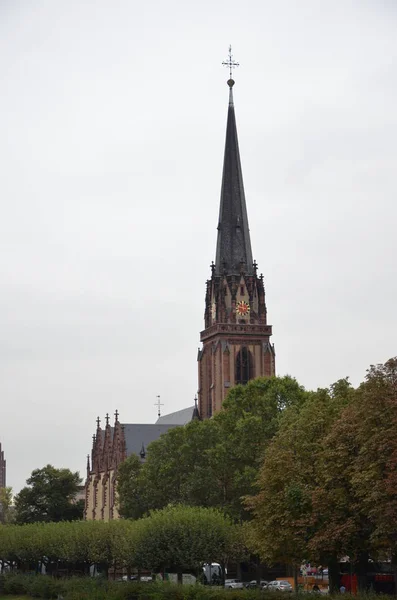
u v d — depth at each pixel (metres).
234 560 124.81
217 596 95.88
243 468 143.25
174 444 157.12
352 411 91.50
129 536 126.50
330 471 90.25
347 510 89.62
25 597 139.00
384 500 80.88
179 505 130.75
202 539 118.88
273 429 142.75
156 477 157.12
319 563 94.81
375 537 82.75
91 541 145.00
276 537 99.19
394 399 85.50
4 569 184.25
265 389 157.12
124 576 174.38
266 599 90.69
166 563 119.69
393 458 81.44
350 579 106.25
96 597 114.75
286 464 100.06
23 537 167.38
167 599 103.44
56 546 155.38
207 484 145.38
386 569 115.19
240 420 146.25
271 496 100.81
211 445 152.75
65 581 132.75
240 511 139.25
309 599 85.62
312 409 105.00
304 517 95.25
